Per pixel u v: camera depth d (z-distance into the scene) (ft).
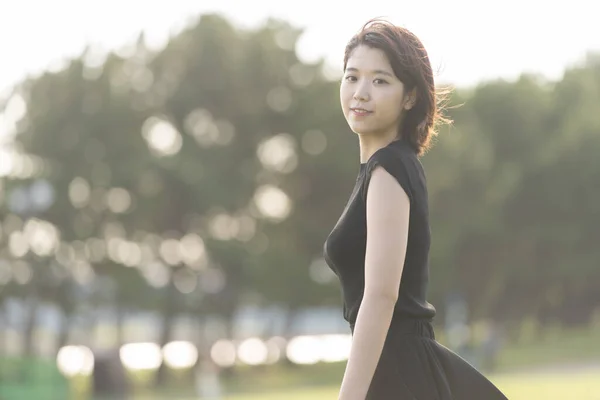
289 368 318.45
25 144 289.74
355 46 17.98
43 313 301.63
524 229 329.52
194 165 287.89
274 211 312.09
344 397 16.52
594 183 324.60
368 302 16.63
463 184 311.68
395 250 16.70
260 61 301.43
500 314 350.23
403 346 17.40
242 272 290.35
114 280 289.53
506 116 335.67
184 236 300.20
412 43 17.89
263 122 304.50
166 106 297.53
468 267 331.98
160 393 256.32
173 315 297.94
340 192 307.99
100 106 291.99
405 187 16.90
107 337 481.87
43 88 293.64
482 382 17.89
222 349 302.66
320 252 308.60
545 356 271.49
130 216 290.35
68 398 152.87
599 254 329.11
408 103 17.92
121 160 288.71
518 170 324.60
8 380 146.92
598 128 329.11
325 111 301.02
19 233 284.82
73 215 288.71
